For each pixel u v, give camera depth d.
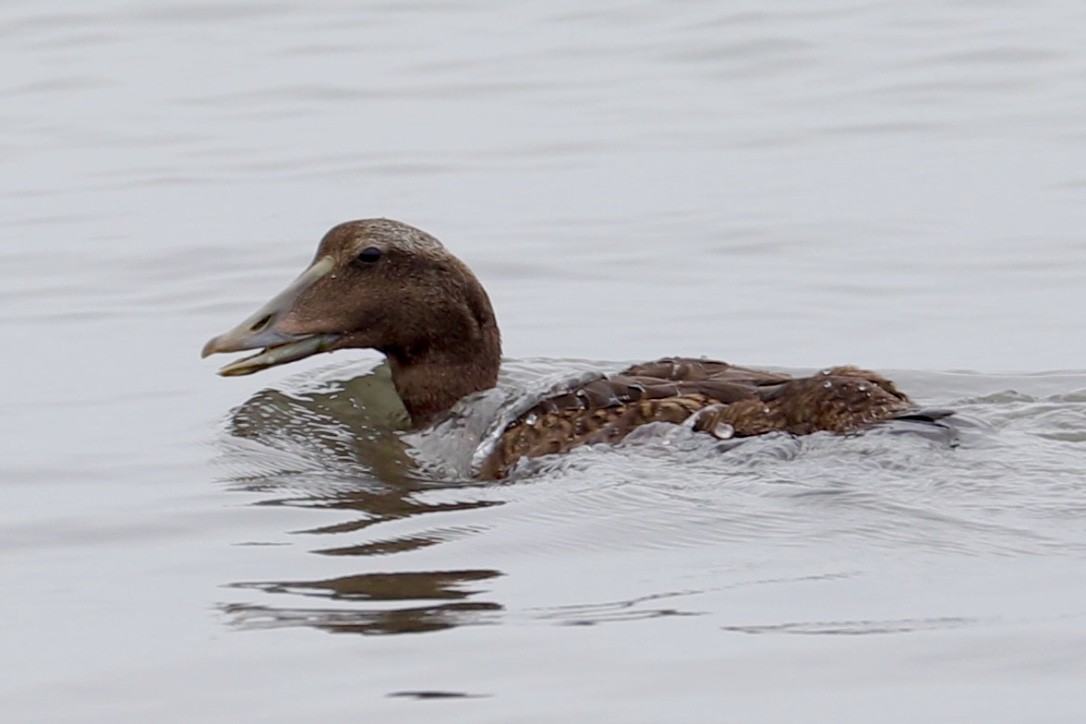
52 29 33.59
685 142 26.34
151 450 16.09
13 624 12.39
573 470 14.61
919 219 22.92
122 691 11.30
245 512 14.38
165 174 25.70
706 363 16.25
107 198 24.72
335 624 12.08
